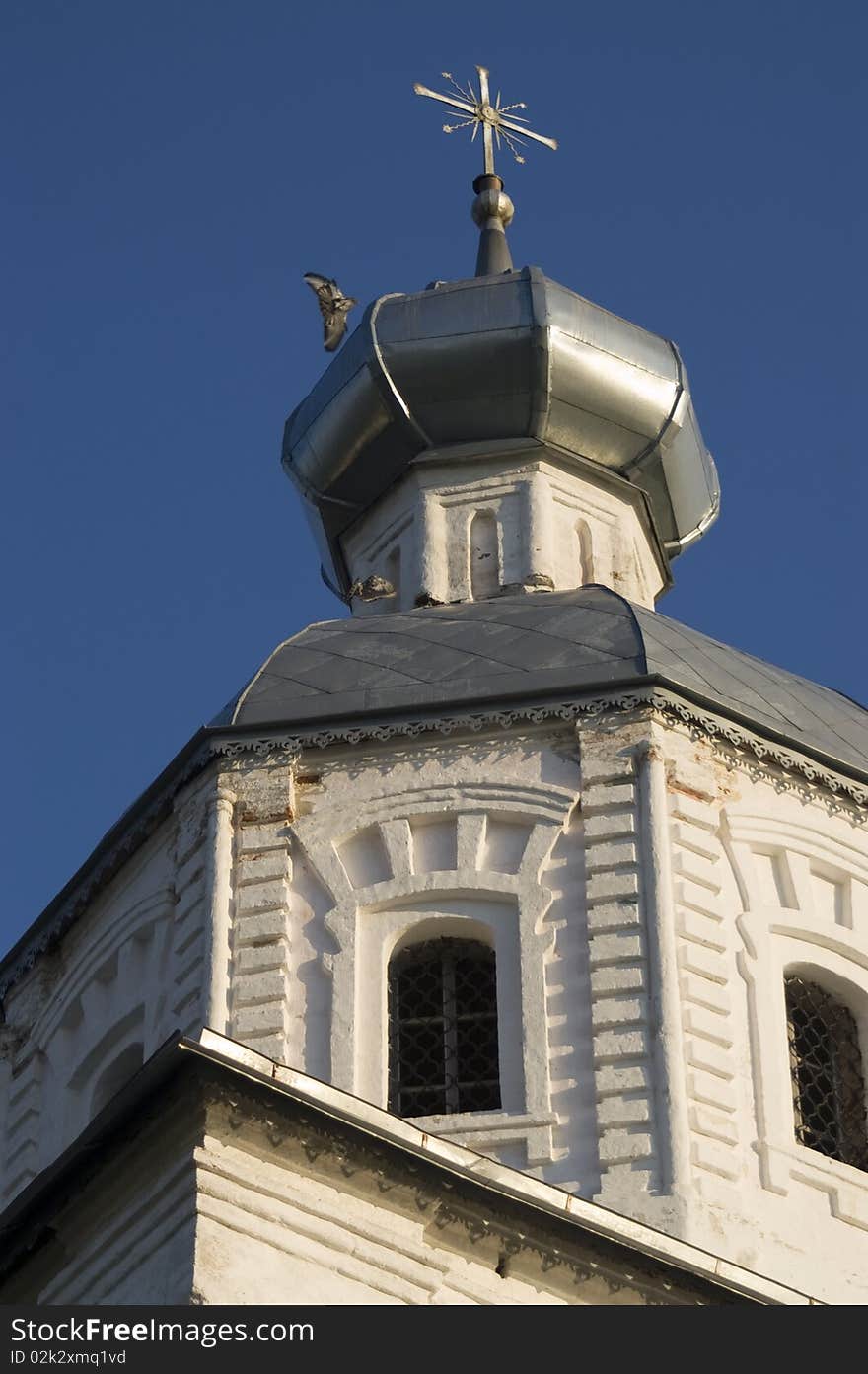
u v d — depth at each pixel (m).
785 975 42.44
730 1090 40.22
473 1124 39.78
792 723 44.41
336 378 53.44
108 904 44.69
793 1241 39.28
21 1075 44.78
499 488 52.38
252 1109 31.89
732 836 42.72
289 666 45.06
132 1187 32.50
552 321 52.53
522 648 44.59
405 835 42.62
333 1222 32.16
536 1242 33.41
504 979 41.22
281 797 43.22
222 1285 31.03
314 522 54.66
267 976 41.72
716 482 55.53
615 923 41.22
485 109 60.00
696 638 45.72
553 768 42.84
